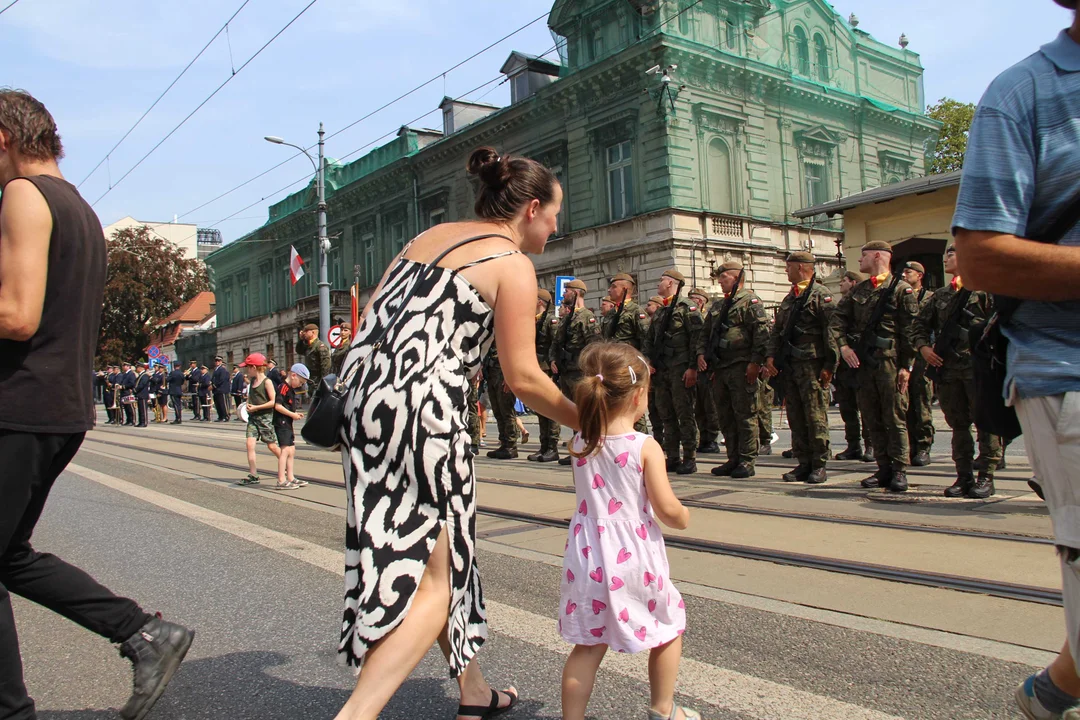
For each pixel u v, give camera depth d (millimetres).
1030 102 1829
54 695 3057
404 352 2199
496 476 8562
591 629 2451
